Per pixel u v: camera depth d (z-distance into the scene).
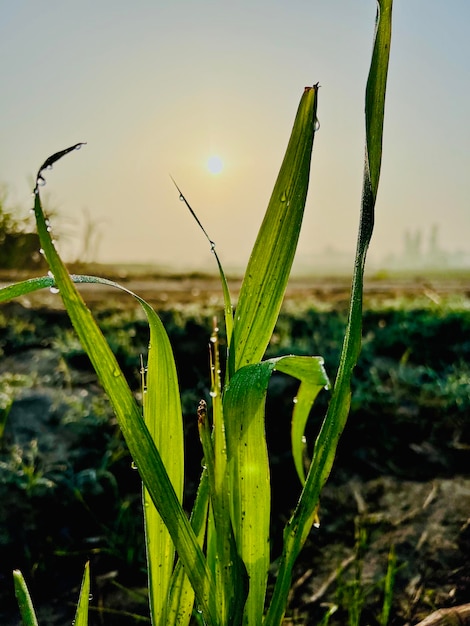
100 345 0.19
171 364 0.22
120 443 0.61
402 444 0.65
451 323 0.97
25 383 0.75
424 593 0.45
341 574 0.48
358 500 0.57
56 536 0.52
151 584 0.23
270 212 0.21
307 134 0.21
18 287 0.20
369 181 0.20
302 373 0.20
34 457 0.60
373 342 0.94
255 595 0.22
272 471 0.61
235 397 0.19
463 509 0.55
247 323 0.22
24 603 0.23
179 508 0.20
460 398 0.71
